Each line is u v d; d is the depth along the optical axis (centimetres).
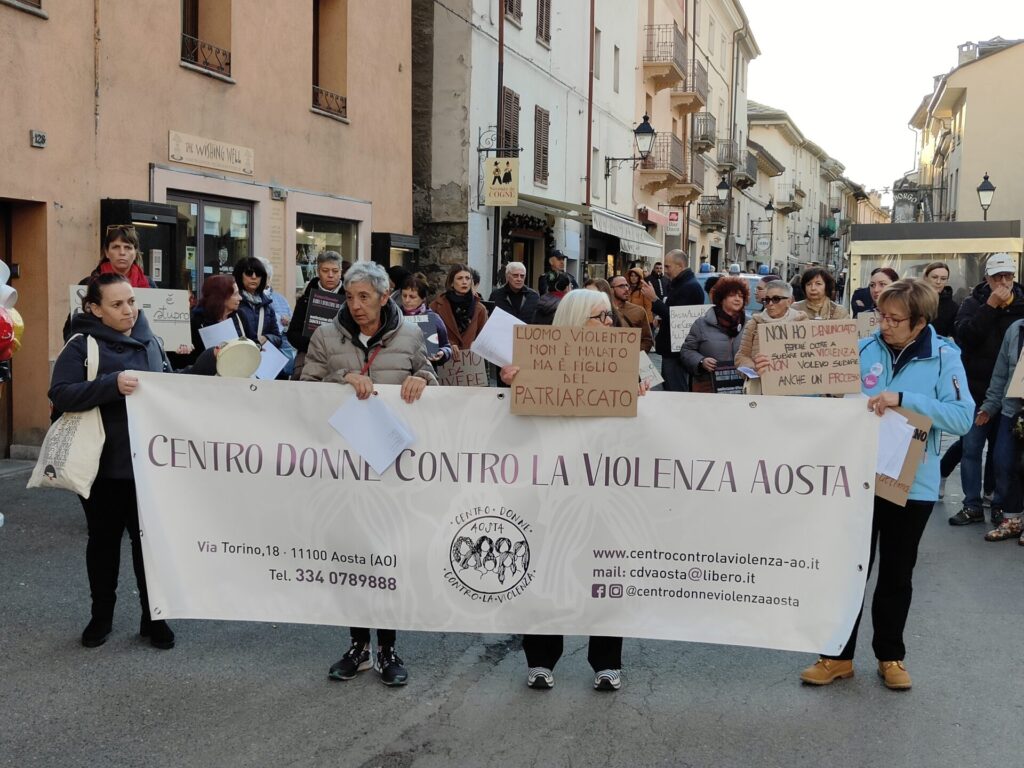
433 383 468
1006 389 773
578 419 443
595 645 460
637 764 384
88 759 382
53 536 689
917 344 457
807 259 7969
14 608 549
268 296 816
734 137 4812
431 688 457
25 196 875
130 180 1004
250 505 459
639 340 435
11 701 432
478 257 1898
